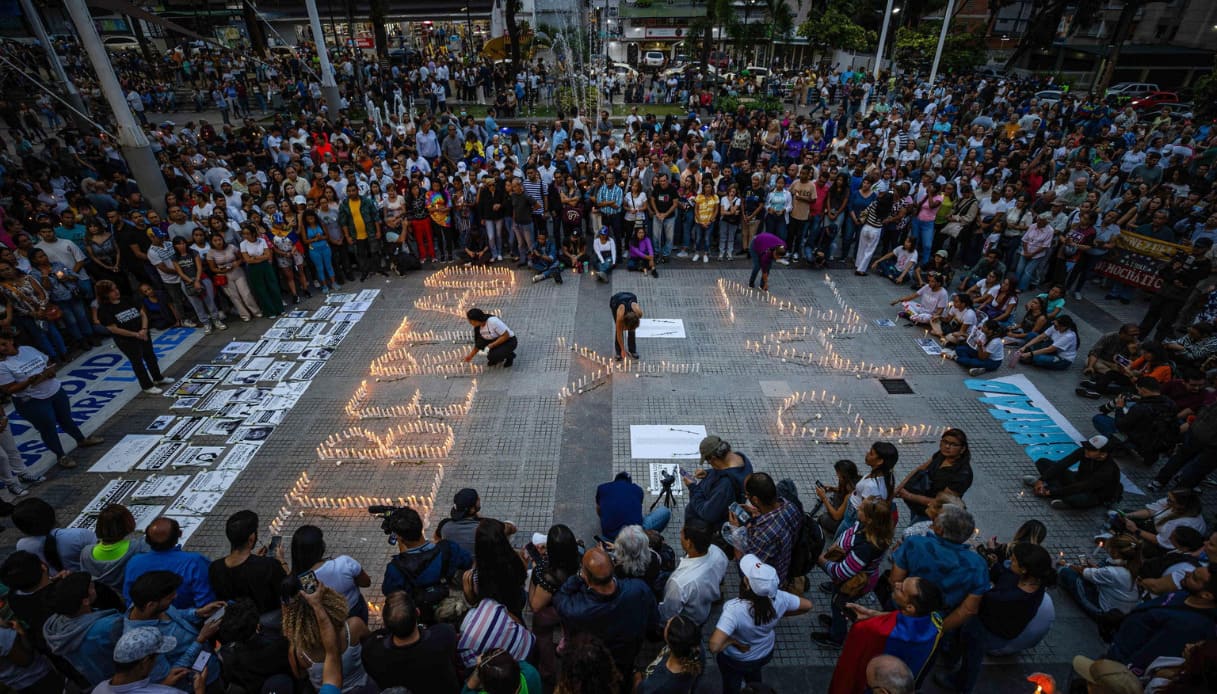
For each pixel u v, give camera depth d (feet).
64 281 33.83
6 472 24.39
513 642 13.87
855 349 34.60
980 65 126.11
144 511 24.00
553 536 15.19
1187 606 14.85
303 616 12.62
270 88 97.04
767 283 42.19
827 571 17.51
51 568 17.74
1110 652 15.94
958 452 19.89
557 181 44.96
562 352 34.42
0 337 24.11
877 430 28.04
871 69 129.59
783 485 18.94
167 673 13.97
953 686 16.96
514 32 101.04
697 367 32.89
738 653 14.24
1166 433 24.47
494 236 45.24
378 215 43.01
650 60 136.05
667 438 27.37
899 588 13.34
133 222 37.40
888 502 17.72
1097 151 56.39
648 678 12.64
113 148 60.08
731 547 19.40
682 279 43.39
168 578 14.02
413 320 38.22
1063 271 40.04
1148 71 123.85
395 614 12.17
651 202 44.52
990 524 22.86
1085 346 35.12
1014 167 53.06
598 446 27.02
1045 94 101.09
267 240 38.24
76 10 36.52
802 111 105.70
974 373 32.12
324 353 34.76
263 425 28.86
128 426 28.96
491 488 24.72
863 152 52.21
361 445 27.43
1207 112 85.76
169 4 129.08
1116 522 20.92
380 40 113.39
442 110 96.99
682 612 15.16
